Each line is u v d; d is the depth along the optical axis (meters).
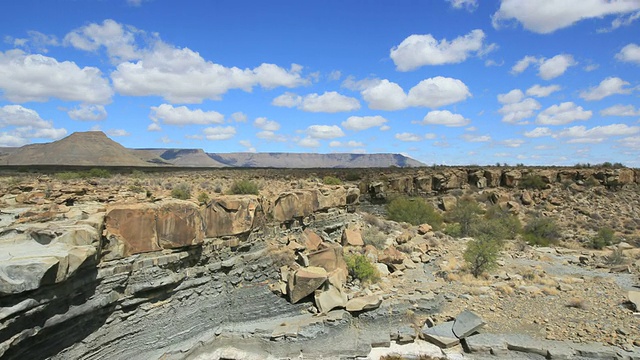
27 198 16.48
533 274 24.22
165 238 15.58
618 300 20.36
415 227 37.47
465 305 19.77
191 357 15.34
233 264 18.61
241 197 19.91
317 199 28.36
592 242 36.50
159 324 15.23
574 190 51.62
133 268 14.43
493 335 16.88
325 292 18.42
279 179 41.84
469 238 35.00
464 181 56.34
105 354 13.37
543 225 40.31
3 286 9.38
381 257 24.94
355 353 16.05
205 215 17.80
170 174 41.84
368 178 53.00
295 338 16.19
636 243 37.19
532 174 55.00
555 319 18.36
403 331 17.30
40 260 10.19
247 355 15.89
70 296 11.90
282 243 22.92
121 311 14.07
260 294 18.83
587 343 16.16
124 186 23.17
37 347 11.14
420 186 52.69
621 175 52.62
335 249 21.55
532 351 15.76
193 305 16.75
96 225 12.86
